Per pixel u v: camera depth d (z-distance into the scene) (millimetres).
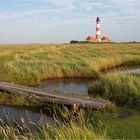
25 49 55469
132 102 13445
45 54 40531
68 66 25875
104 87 15922
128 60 35406
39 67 24844
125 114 11469
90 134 7250
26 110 12781
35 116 11852
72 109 12023
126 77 16109
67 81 22750
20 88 15680
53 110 12617
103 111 11891
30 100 13898
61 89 19000
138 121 10336
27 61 27984
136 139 8031
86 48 58156
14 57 34656
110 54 40781
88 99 13141
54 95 13836
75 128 7742
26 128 9773
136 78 15773
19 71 22375
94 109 11891
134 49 55625
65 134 7465
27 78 21516
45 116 11836
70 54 40750
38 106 13500
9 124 10484
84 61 29156
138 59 35906
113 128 9453
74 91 17969
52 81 22797
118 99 14172
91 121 10516
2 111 12734
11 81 20266
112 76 17125
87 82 22047
